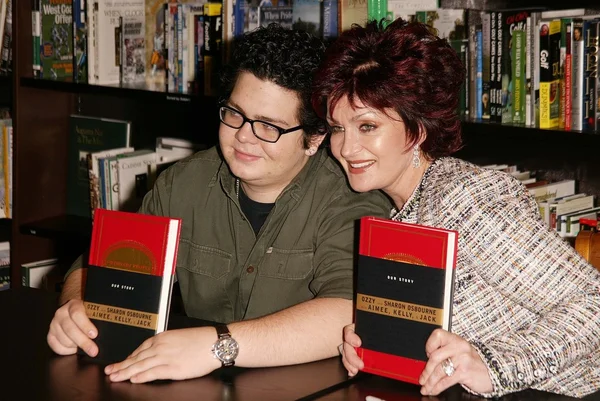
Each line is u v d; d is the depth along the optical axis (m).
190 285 1.74
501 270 1.33
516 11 2.11
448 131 1.43
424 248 1.24
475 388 1.24
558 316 1.30
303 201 1.64
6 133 2.94
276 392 1.25
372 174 1.41
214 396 1.23
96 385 1.27
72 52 2.88
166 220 1.35
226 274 1.70
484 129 2.09
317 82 1.41
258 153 1.54
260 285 1.66
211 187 1.72
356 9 2.20
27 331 1.49
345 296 1.47
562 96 2.07
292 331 1.38
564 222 2.16
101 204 2.78
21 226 2.92
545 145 2.42
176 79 2.62
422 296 1.25
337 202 1.63
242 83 1.51
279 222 1.65
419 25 1.42
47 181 2.99
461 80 1.44
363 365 1.30
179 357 1.30
